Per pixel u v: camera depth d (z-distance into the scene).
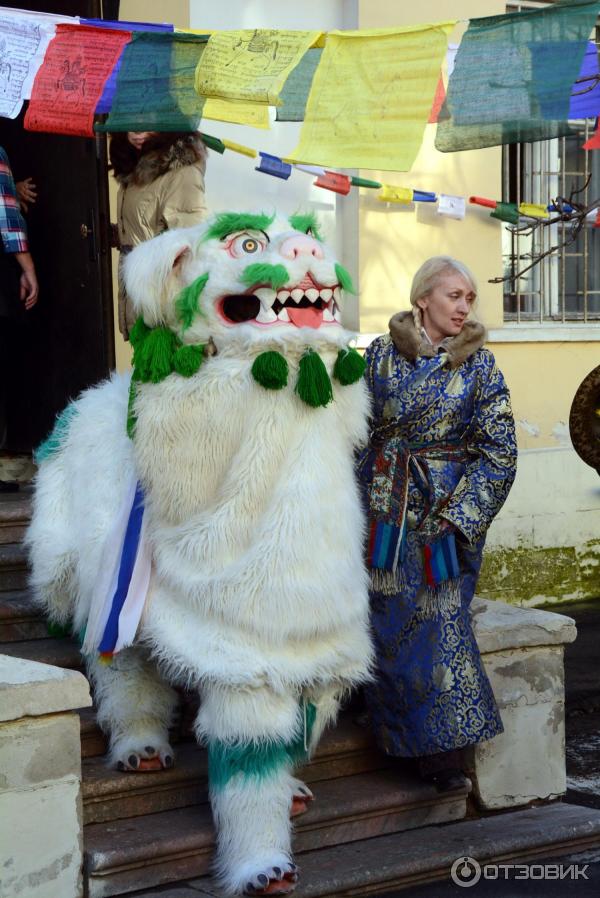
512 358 7.97
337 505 3.67
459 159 7.64
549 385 8.10
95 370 6.29
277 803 3.67
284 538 3.57
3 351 6.52
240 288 3.62
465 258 7.74
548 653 4.61
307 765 4.28
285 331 3.61
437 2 7.44
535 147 8.30
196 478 3.67
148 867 3.73
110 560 3.81
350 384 3.78
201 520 3.66
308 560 3.59
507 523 7.77
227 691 3.60
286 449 3.63
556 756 4.65
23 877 3.47
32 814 3.49
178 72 4.07
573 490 8.02
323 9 7.23
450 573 4.10
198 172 5.44
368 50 4.03
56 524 4.20
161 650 3.69
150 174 5.40
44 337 6.65
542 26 4.01
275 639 3.59
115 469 3.98
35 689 3.46
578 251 8.55
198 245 3.70
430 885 3.98
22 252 5.89
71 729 3.55
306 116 4.12
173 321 3.73
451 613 4.14
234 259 3.66
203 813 3.99
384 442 4.20
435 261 4.23
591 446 5.66
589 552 8.10
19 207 6.16
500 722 4.19
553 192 8.40
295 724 3.65
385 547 4.10
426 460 4.16
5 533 5.20
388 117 4.05
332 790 4.24
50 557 4.14
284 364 3.57
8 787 3.44
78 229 6.29
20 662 3.70
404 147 4.05
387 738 4.16
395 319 4.24
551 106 4.05
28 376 6.80
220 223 3.71
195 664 3.60
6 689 3.43
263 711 3.60
